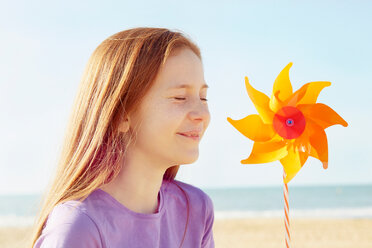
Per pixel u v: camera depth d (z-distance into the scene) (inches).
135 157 61.4
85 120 62.2
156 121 59.1
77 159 60.2
